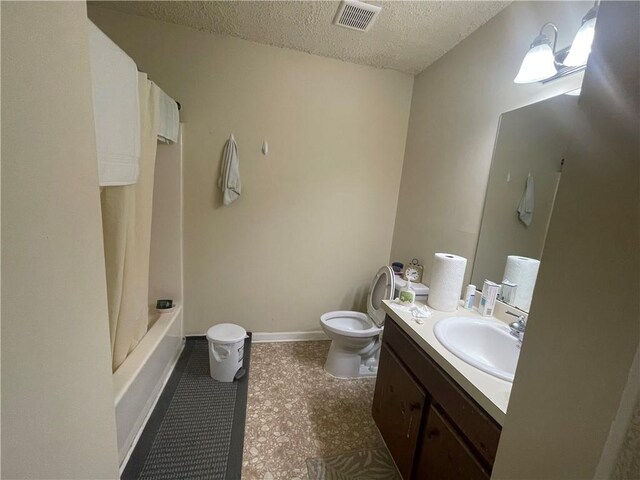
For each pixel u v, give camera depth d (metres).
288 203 2.31
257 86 2.09
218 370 1.91
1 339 0.42
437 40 1.80
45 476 0.52
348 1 1.51
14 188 0.43
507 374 0.88
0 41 0.40
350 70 2.21
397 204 2.54
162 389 1.81
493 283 1.37
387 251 2.62
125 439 1.32
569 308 0.45
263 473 1.31
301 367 2.15
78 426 0.62
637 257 0.36
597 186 0.41
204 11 1.73
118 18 1.83
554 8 1.19
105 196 1.19
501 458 0.58
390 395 1.37
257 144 2.17
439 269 1.44
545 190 1.19
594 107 0.42
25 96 0.44
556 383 0.46
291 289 2.48
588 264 0.42
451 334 1.23
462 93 1.76
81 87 0.59
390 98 2.33
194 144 2.08
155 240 2.14
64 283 0.56
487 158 1.54
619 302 0.38
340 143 2.31
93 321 0.66
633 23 0.38
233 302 2.40
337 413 1.71
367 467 1.38
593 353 0.41
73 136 0.57
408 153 2.38
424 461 1.07
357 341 1.95
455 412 0.92
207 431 1.51
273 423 1.61
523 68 1.18
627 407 0.37
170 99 1.77
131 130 1.20
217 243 2.27
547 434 0.48
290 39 1.96
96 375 0.68
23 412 0.46
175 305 2.23
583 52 1.00
